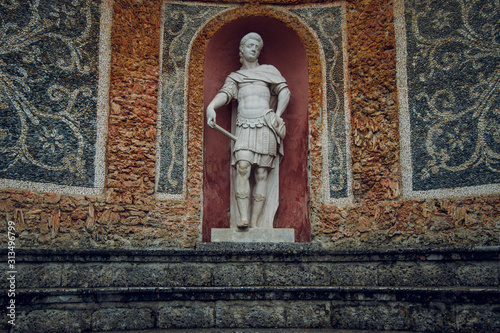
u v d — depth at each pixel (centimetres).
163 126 857
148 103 852
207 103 902
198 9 915
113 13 857
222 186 900
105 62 838
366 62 870
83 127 803
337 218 831
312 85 889
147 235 804
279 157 886
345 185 845
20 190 735
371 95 853
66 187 773
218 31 912
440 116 805
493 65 776
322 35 906
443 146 794
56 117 786
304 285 728
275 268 735
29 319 638
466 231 747
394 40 859
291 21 912
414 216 786
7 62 762
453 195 770
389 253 722
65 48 811
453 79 805
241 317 691
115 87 835
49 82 790
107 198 793
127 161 818
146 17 880
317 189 852
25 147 755
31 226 731
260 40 900
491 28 787
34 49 785
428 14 842
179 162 853
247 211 840
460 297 647
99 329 663
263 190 853
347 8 903
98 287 700
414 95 830
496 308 630
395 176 814
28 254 679
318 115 879
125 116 832
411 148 815
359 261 734
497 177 745
